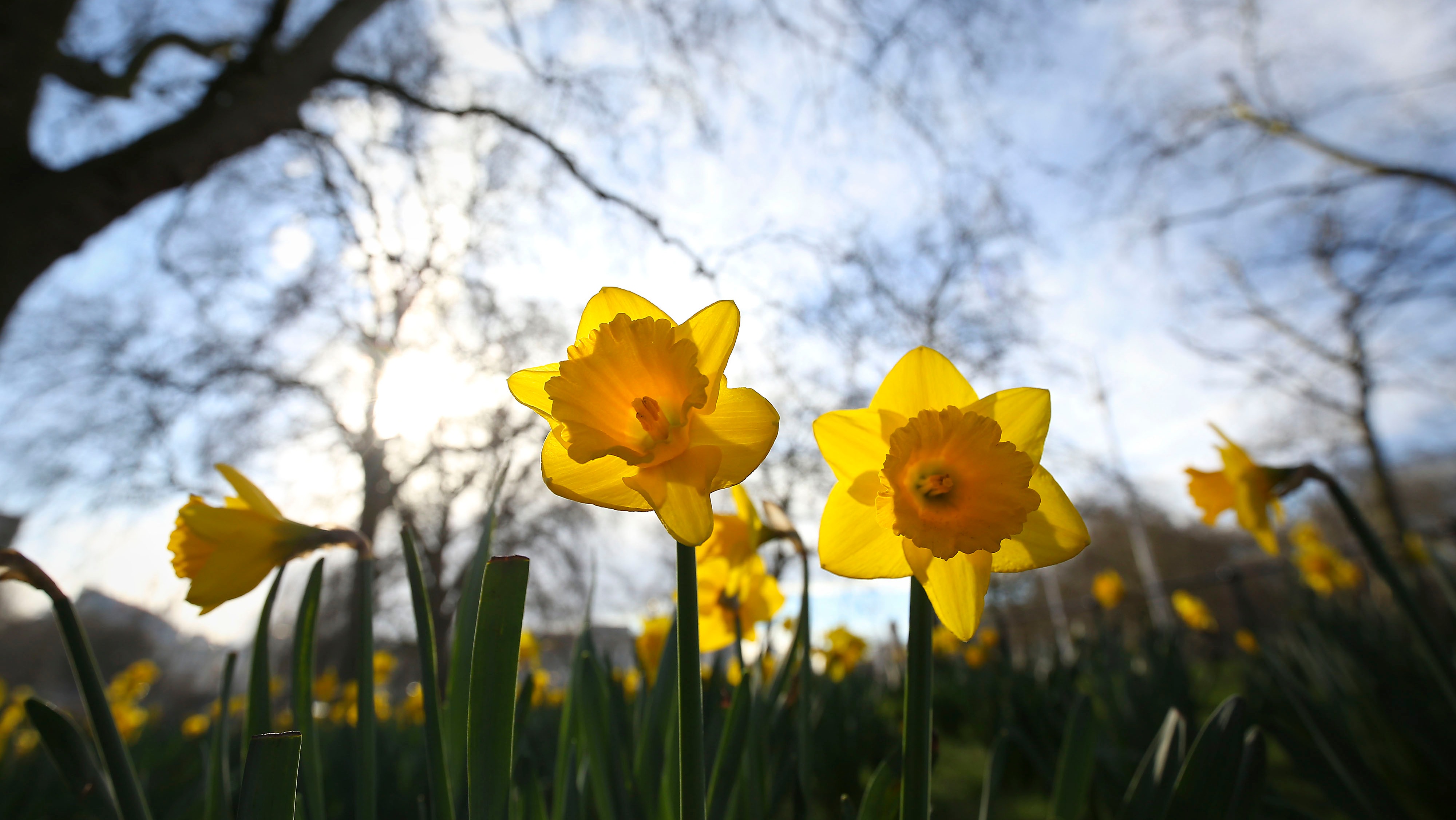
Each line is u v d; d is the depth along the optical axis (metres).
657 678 1.46
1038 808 2.79
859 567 0.91
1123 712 3.15
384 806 2.29
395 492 7.96
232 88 6.80
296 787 0.76
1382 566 1.77
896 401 0.98
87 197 5.92
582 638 1.55
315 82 7.56
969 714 4.54
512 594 0.87
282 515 1.28
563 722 1.46
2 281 5.50
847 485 0.94
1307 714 2.01
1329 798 1.89
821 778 2.88
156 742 4.40
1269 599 7.74
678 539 0.76
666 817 1.26
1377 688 2.30
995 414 0.99
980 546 0.87
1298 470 1.89
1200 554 21.39
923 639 0.85
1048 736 2.92
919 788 0.81
